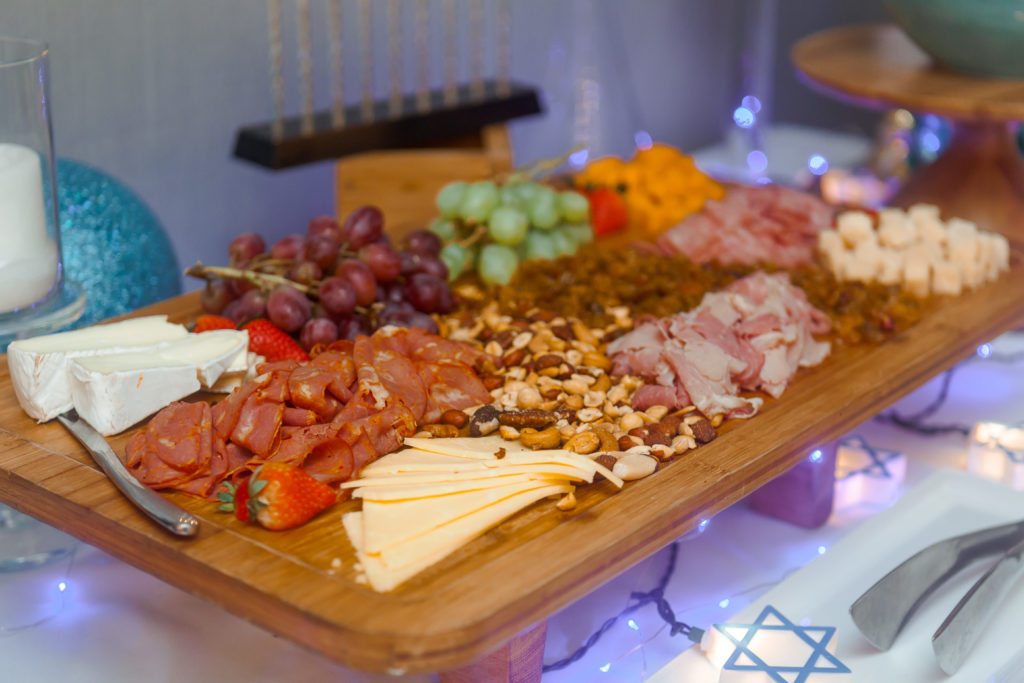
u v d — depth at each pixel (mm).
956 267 1547
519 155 3451
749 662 946
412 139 2559
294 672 1002
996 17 1912
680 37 3904
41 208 1194
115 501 949
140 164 2439
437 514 915
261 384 1049
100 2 2248
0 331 1168
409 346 1204
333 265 1363
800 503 1250
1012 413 1527
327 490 937
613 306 1427
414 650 777
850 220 1646
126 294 1479
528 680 957
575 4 3469
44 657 1006
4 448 1049
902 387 1300
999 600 1020
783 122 4383
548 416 1080
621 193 1842
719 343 1225
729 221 1678
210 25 2480
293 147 2340
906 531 1166
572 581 873
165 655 1018
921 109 1914
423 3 2658
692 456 1069
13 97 1146
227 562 861
